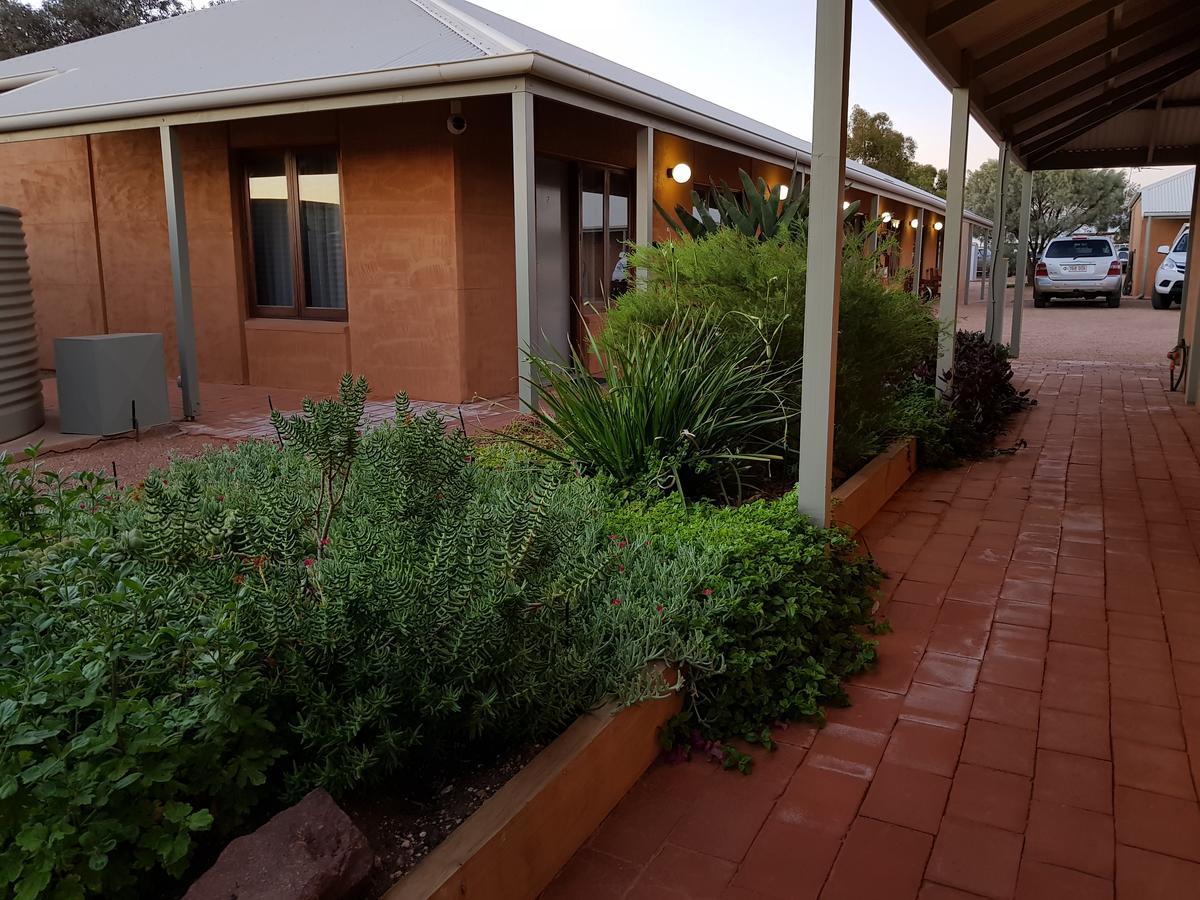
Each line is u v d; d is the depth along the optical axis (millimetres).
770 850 2107
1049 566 3986
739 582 2979
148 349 6473
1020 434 7008
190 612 1942
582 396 4164
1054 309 22672
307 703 1895
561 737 2164
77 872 1457
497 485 3801
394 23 7781
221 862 1524
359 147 7715
